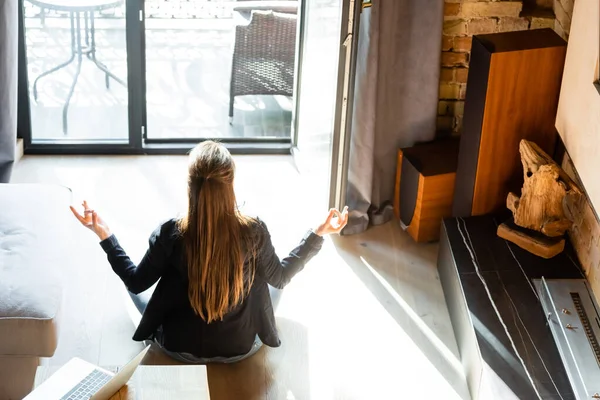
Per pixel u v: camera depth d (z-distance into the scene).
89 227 2.89
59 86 4.43
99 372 2.25
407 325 3.35
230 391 2.93
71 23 4.34
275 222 3.99
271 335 3.04
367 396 2.96
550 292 3.10
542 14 4.00
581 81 3.07
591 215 3.20
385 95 3.87
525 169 3.35
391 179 4.09
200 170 2.66
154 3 5.37
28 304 2.65
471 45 3.78
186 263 2.80
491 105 3.41
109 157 4.48
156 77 5.22
